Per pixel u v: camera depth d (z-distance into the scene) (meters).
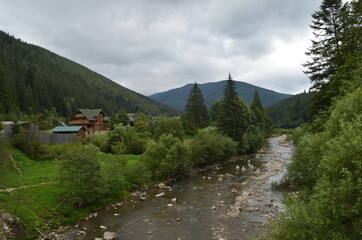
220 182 35.81
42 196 23.59
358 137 8.43
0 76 87.31
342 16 28.25
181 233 19.19
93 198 24.48
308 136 23.48
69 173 23.47
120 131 52.97
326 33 29.61
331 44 28.84
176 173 40.69
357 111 14.05
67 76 198.50
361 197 7.71
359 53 24.72
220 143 50.78
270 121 129.75
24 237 17.75
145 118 95.06
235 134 63.38
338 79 25.53
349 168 8.88
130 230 20.00
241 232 18.73
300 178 23.38
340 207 8.44
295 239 9.10
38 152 37.78
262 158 58.47
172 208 25.25
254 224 20.05
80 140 46.78
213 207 24.61
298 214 9.33
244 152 63.62
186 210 24.48
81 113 83.50
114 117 84.88
